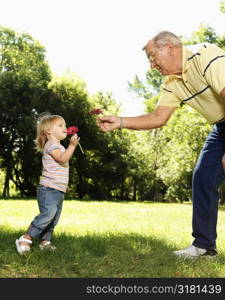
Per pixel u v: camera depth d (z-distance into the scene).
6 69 28.67
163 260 3.77
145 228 6.38
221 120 3.79
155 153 26.94
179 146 20.58
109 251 4.07
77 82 25.80
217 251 4.13
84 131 25.83
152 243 4.68
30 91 25.34
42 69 29.45
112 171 26.88
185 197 24.66
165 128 25.38
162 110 4.13
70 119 25.33
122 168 26.91
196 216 3.95
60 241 4.49
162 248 4.39
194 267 3.58
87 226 6.49
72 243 4.35
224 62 3.36
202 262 3.71
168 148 26.05
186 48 3.62
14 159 26.80
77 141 4.05
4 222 6.93
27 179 26.33
